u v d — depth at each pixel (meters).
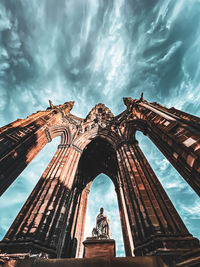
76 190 16.22
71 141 13.69
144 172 8.99
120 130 15.05
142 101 12.90
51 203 7.62
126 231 12.55
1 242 5.78
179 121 7.52
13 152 8.05
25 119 10.84
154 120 9.66
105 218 7.51
